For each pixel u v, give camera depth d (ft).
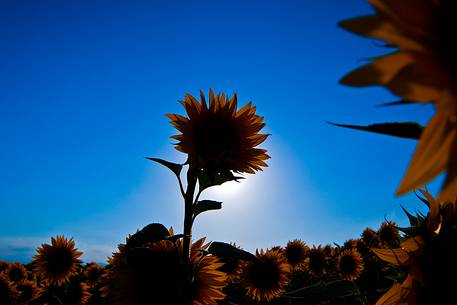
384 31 3.33
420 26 3.35
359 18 3.41
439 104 2.93
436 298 5.57
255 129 12.08
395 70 3.21
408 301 5.73
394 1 3.36
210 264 11.71
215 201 11.33
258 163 11.87
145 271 11.10
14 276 41.83
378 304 5.86
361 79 3.23
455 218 5.85
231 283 27.50
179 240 11.87
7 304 32.99
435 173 2.91
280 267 27.09
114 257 11.65
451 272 5.58
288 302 9.61
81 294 33.32
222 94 12.32
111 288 11.74
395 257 5.98
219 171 11.25
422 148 3.00
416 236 5.99
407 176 2.99
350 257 35.83
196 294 11.32
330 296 8.92
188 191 11.39
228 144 11.79
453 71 3.19
